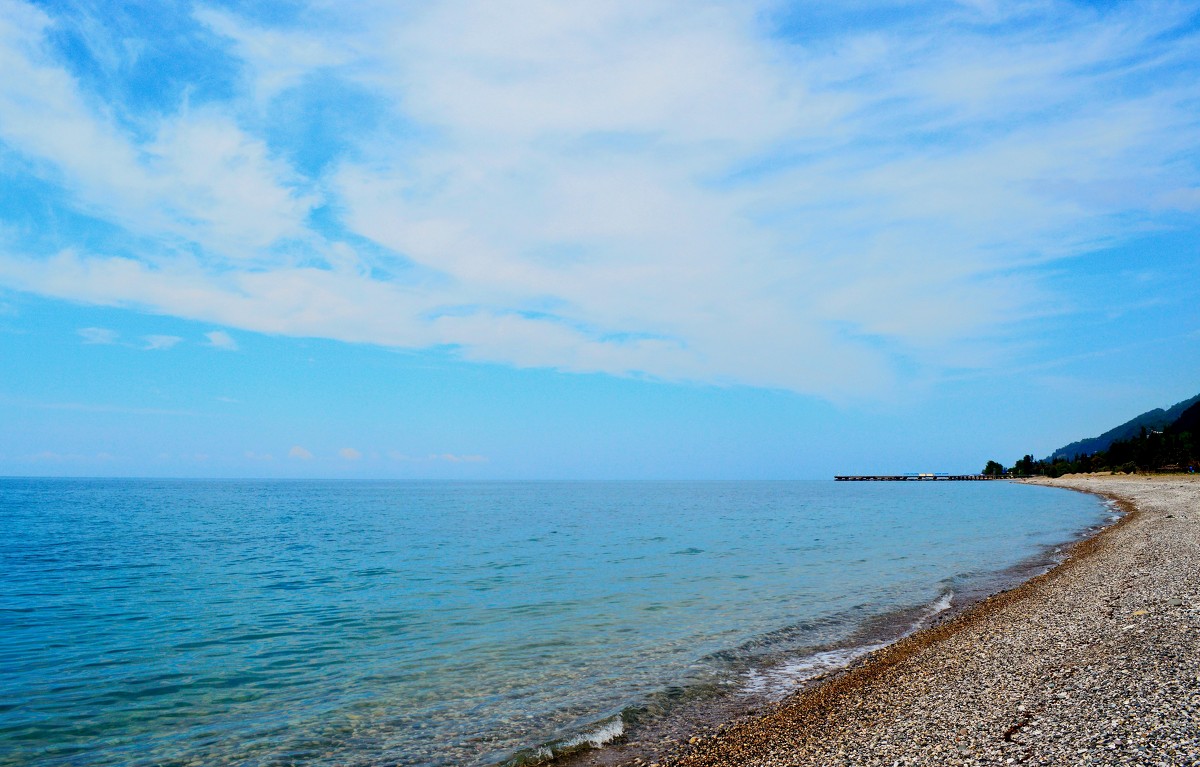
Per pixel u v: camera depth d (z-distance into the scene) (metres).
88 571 36.25
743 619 22.62
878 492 196.38
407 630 21.95
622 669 17.22
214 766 11.93
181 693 15.97
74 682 16.83
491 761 11.93
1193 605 17.31
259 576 34.12
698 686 15.74
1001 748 9.80
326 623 23.12
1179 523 42.25
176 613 25.06
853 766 10.07
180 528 65.00
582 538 53.38
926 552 40.97
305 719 14.16
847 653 18.23
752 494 186.25
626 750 12.14
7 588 30.92
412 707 14.76
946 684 13.93
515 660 18.23
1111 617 17.72
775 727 12.66
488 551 44.44
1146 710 10.23
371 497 157.75
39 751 12.67
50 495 153.12
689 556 40.47
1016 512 82.69
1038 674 13.51
